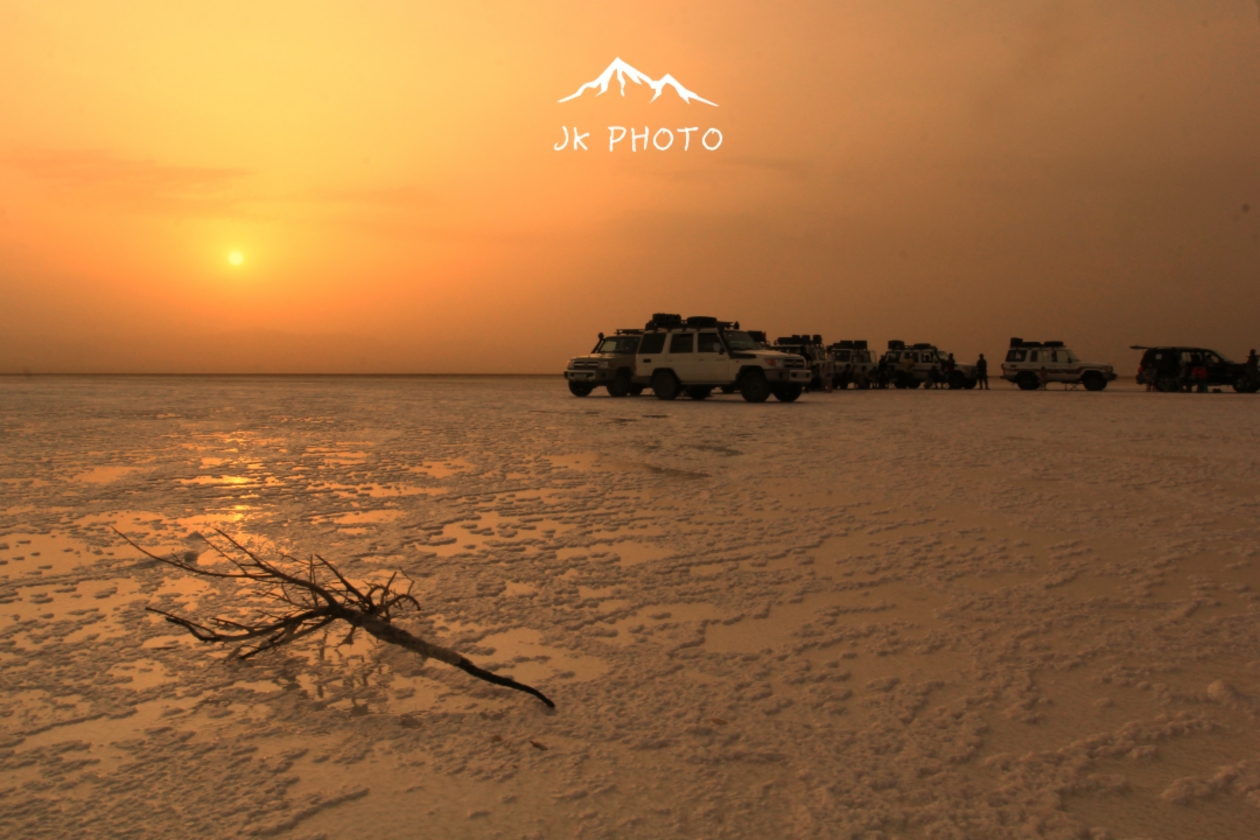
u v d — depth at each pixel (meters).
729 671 3.35
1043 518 6.57
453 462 9.73
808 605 4.28
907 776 2.51
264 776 2.46
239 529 5.95
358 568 4.89
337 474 8.67
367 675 3.27
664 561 5.14
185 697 3.04
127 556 5.11
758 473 9.03
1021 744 2.75
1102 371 37.03
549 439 12.50
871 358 44.34
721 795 2.39
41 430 13.12
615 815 2.28
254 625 3.80
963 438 12.96
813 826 2.24
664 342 24.66
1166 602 4.33
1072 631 3.88
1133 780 2.53
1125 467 9.54
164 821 2.22
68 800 2.32
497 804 2.33
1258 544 5.67
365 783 2.44
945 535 5.95
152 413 17.33
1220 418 17.58
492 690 3.12
